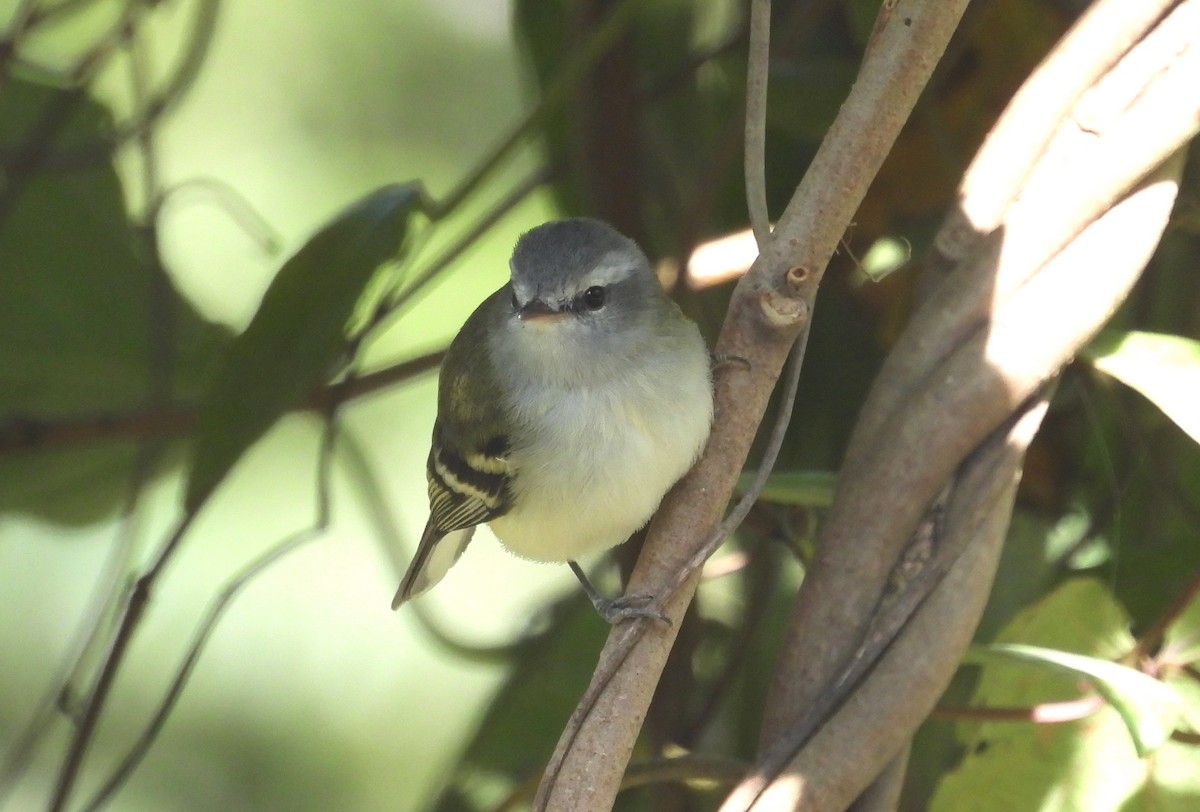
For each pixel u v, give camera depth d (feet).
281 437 41.81
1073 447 27.94
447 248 36.32
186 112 42.75
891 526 19.30
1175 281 27.55
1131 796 21.39
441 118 43.57
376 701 41.88
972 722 22.25
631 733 18.62
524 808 29.84
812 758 18.61
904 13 18.25
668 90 31.89
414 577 29.30
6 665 41.32
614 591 32.58
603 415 24.70
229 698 41.50
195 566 42.04
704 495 20.16
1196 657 21.90
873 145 18.69
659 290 26.30
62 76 31.53
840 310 30.40
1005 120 20.84
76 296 33.12
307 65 43.60
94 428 30.22
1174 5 20.01
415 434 42.39
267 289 24.17
